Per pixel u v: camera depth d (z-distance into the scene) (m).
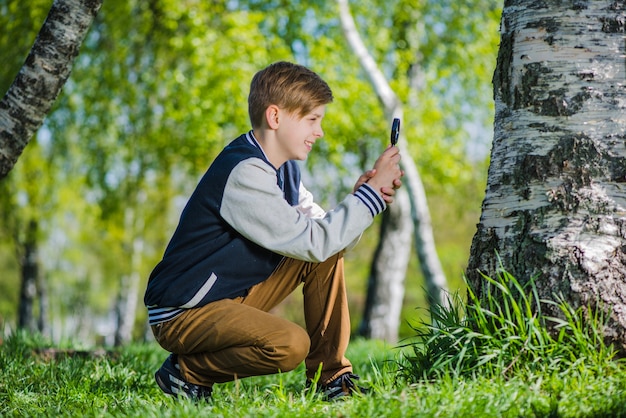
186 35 12.27
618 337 2.86
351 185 13.77
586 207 2.96
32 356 5.01
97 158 13.95
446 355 2.93
